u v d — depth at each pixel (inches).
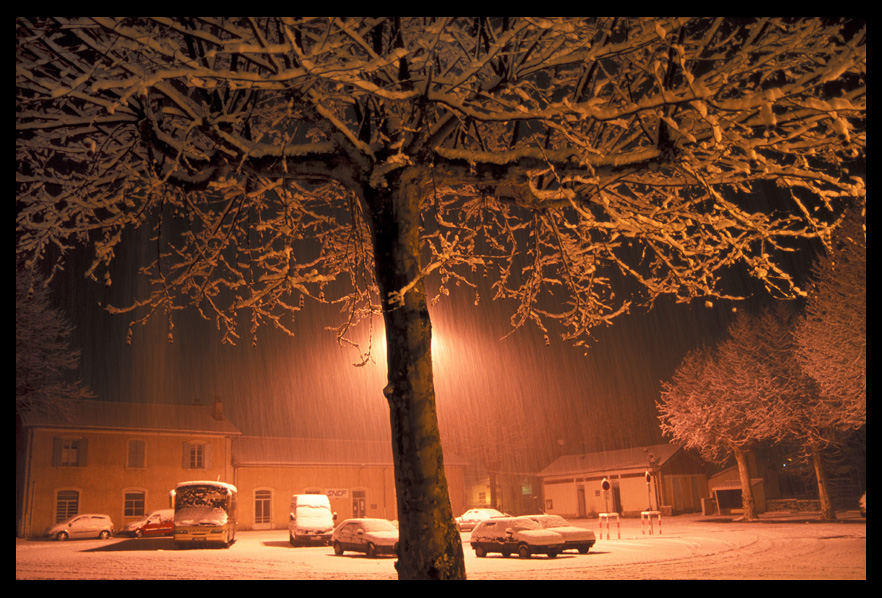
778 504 1863.9
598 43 201.0
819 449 1349.7
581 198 246.5
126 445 1657.2
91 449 1605.6
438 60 229.6
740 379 1403.8
